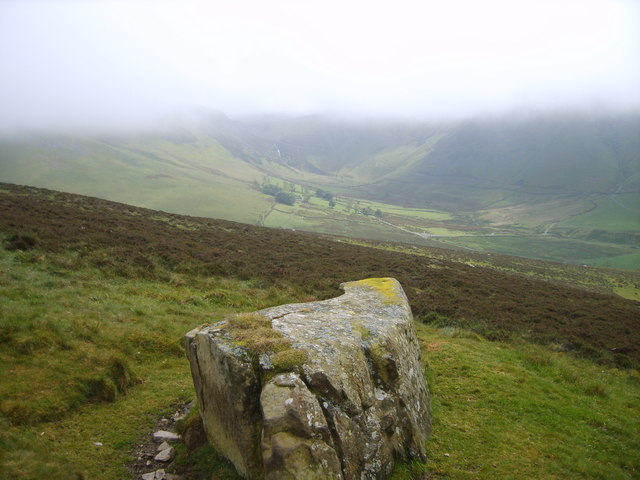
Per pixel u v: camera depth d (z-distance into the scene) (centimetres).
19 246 1875
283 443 574
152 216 3941
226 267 2483
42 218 2472
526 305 2831
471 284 3288
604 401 1316
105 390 968
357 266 3366
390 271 3350
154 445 834
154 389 1064
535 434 1016
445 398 1186
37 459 684
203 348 771
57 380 937
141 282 1917
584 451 965
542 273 6825
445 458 859
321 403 648
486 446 932
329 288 2467
